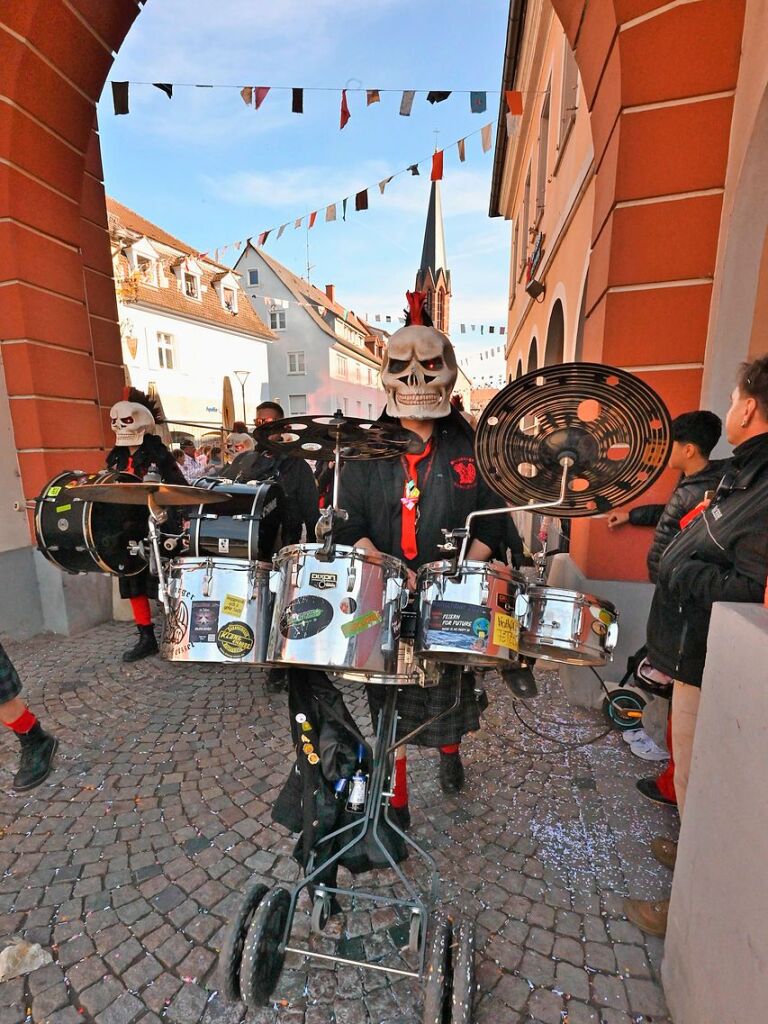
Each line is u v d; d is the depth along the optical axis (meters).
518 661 1.82
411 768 2.63
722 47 2.51
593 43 3.00
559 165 6.27
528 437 1.63
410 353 1.88
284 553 1.56
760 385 1.58
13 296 3.99
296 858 1.69
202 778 2.57
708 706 1.33
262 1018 1.52
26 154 3.91
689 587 1.71
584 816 2.30
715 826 1.26
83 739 2.90
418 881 1.98
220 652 1.71
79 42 3.94
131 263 18.67
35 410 4.16
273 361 31.52
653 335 2.83
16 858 2.09
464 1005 1.29
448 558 1.78
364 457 1.74
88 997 1.57
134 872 2.02
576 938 1.76
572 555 3.55
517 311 12.04
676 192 2.69
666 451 1.54
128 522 3.48
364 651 1.44
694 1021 1.32
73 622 4.44
